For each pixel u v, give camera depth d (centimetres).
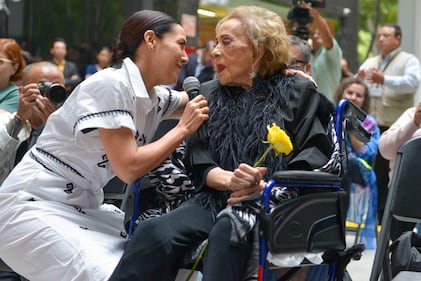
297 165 379
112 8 1412
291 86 392
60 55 1237
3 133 455
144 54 387
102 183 400
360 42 2017
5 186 395
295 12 768
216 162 389
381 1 2014
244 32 392
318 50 802
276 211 352
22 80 540
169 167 399
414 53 1104
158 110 405
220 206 383
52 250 379
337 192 378
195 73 1052
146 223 370
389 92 892
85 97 372
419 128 575
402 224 545
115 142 369
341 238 379
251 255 364
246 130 388
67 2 1412
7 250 389
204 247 366
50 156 392
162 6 1354
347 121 394
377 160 773
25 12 1362
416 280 432
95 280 370
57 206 389
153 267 365
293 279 390
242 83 398
